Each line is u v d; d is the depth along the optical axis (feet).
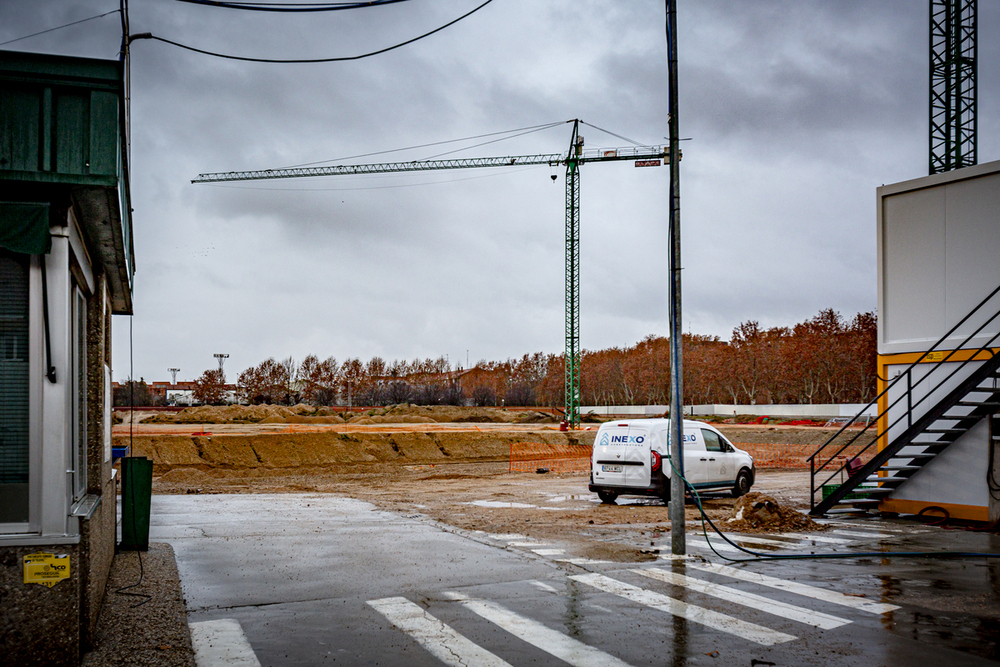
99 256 22.84
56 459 16.40
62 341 16.63
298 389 417.90
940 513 43.47
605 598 24.02
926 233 47.03
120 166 17.56
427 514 45.24
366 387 404.16
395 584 25.62
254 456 95.20
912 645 19.33
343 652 18.35
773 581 26.76
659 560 30.45
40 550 16.17
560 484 71.26
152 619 20.59
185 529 38.01
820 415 239.50
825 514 46.09
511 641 19.42
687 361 375.25
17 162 16.26
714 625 21.02
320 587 25.05
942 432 43.27
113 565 27.86
